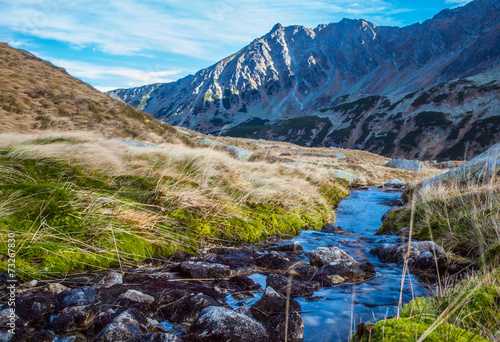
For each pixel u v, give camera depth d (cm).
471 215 560
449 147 14112
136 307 296
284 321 270
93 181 645
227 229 627
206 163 887
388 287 392
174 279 394
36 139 877
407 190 1284
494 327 218
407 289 383
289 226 757
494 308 238
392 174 2922
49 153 672
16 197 477
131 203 575
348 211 1123
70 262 405
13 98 2127
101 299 311
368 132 17562
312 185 1232
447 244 536
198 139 3198
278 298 325
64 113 2266
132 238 489
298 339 263
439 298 290
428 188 855
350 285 401
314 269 451
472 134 13850
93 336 261
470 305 250
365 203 1300
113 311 287
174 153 948
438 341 188
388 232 750
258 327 254
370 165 3597
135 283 364
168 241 521
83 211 503
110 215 522
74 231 462
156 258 476
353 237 727
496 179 774
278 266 472
